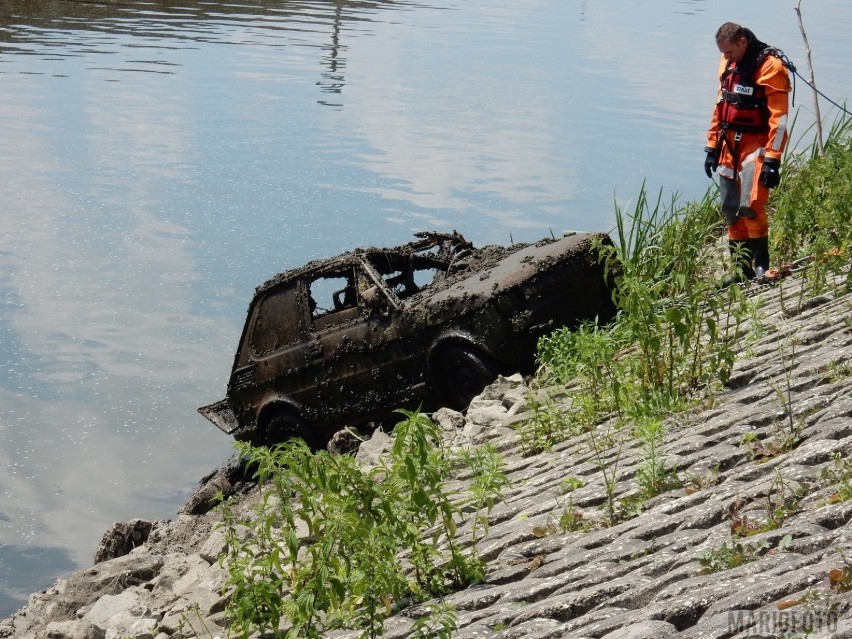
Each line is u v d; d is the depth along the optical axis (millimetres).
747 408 6320
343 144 32438
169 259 21922
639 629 3619
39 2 55469
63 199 25641
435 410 10406
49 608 8359
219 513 10336
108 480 12836
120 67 42750
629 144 34281
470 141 33594
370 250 11477
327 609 5215
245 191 26906
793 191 10414
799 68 47000
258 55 46812
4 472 12820
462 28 59969
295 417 11336
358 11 62906
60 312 18844
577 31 62406
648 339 7594
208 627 6840
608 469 6242
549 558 5094
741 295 7832
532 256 10367
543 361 9344
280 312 11461
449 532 6043
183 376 16547
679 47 58062
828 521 4184
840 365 6438
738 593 3664
